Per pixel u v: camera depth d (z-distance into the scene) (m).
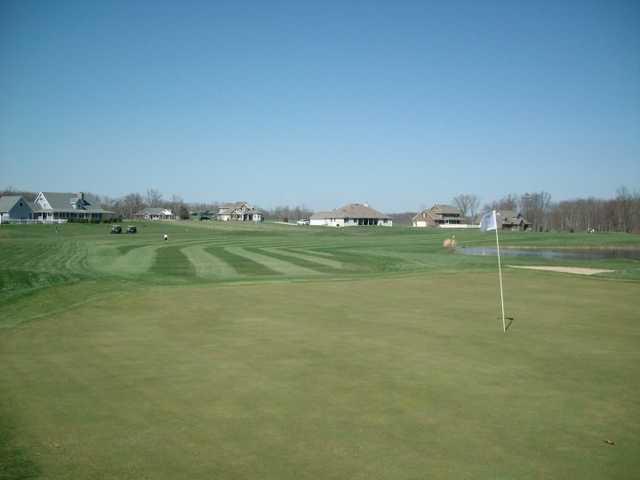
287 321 16.42
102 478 6.41
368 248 62.72
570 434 7.71
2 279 28.41
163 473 6.54
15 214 132.50
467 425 8.05
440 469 6.60
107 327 15.60
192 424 8.14
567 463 6.77
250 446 7.33
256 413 8.60
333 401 9.17
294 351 12.70
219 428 7.98
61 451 7.18
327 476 6.44
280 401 9.18
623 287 23.81
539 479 6.34
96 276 30.14
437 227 150.38
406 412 8.62
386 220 169.12
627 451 7.13
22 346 13.33
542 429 7.89
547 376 10.62
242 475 6.48
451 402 9.09
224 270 36.56
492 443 7.39
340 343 13.50
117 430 7.91
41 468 6.67
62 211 138.62
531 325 15.71
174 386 10.05
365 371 11.00
